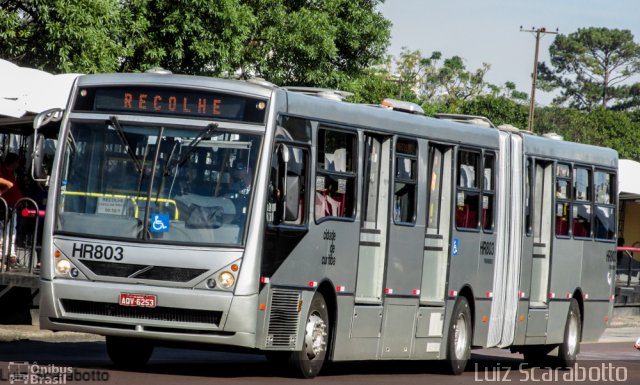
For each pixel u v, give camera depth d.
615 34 155.88
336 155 17.39
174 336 15.33
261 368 18.61
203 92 15.80
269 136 15.75
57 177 15.77
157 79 15.88
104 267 15.46
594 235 25.84
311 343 16.83
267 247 15.70
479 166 21.48
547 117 108.00
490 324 22.03
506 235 22.47
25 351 18.47
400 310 19.06
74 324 15.55
